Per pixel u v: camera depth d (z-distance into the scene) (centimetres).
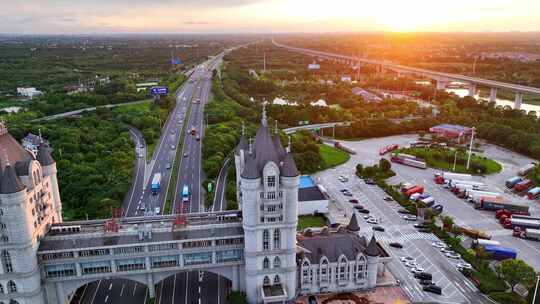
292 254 14475
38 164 13925
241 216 15825
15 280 13062
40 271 13600
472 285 16088
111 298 15088
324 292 15388
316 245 15500
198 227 14950
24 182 13138
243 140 16400
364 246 15975
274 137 14588
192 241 14212
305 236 16638
